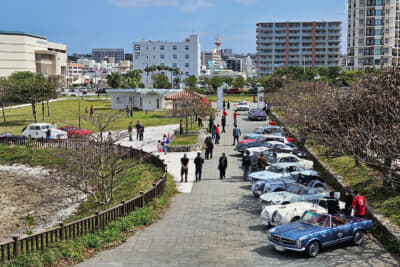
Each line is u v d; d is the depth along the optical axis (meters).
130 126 38.31
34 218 21.36
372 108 18.16
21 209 22.98
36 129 38.84
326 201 16.03
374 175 20.20
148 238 14.77
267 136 31.56
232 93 118.44
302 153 27.53
